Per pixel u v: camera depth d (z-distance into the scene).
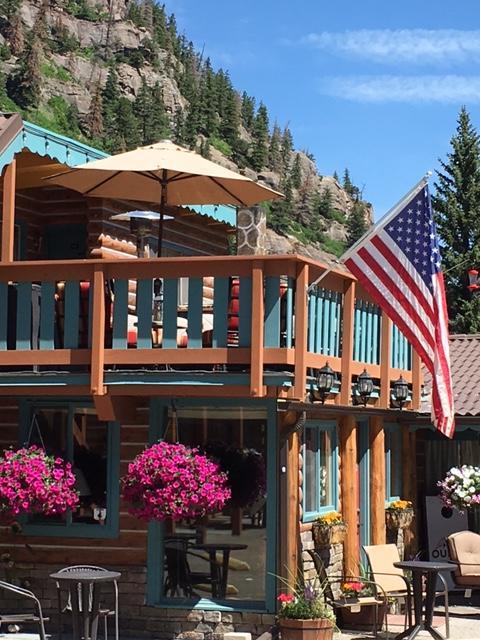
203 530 11.90
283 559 11.59
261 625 11.53
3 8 129.50
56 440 12.45
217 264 10.96
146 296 11.18
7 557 12.33
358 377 13.00
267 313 10.85
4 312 11.59
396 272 11.88
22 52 126.81
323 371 11.60
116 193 13.27
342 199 135.88
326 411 12.57
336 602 12.11
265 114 143.25
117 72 139.88
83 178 12.68
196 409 11.99
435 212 39.72
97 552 12.12
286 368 11.07
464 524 16.80
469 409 15.72
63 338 11.75
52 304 11.43
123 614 11.96
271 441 11.70
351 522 13.54
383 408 13.91
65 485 11.53
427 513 16.86
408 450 16.23
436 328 11.91
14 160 12.01
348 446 13.62
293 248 114.19
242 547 11.75
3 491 11.28
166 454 11.18
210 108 138.38
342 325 12.48
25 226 14.59
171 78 146.00
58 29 141.12
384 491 14.72
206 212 16.22
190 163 11.88
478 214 39.16
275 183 129.00
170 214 15.91
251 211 14.59
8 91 123.69
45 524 12.30
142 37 147.62
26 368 11.97
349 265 11.87
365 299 13.47
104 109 131.88
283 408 11.57
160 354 11.06
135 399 12.05
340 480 13.62
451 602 15.45
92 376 11.14
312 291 11.68
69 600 10.84
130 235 14.92
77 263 11.30
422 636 12.38
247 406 11.84
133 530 12.05
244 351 10.80
